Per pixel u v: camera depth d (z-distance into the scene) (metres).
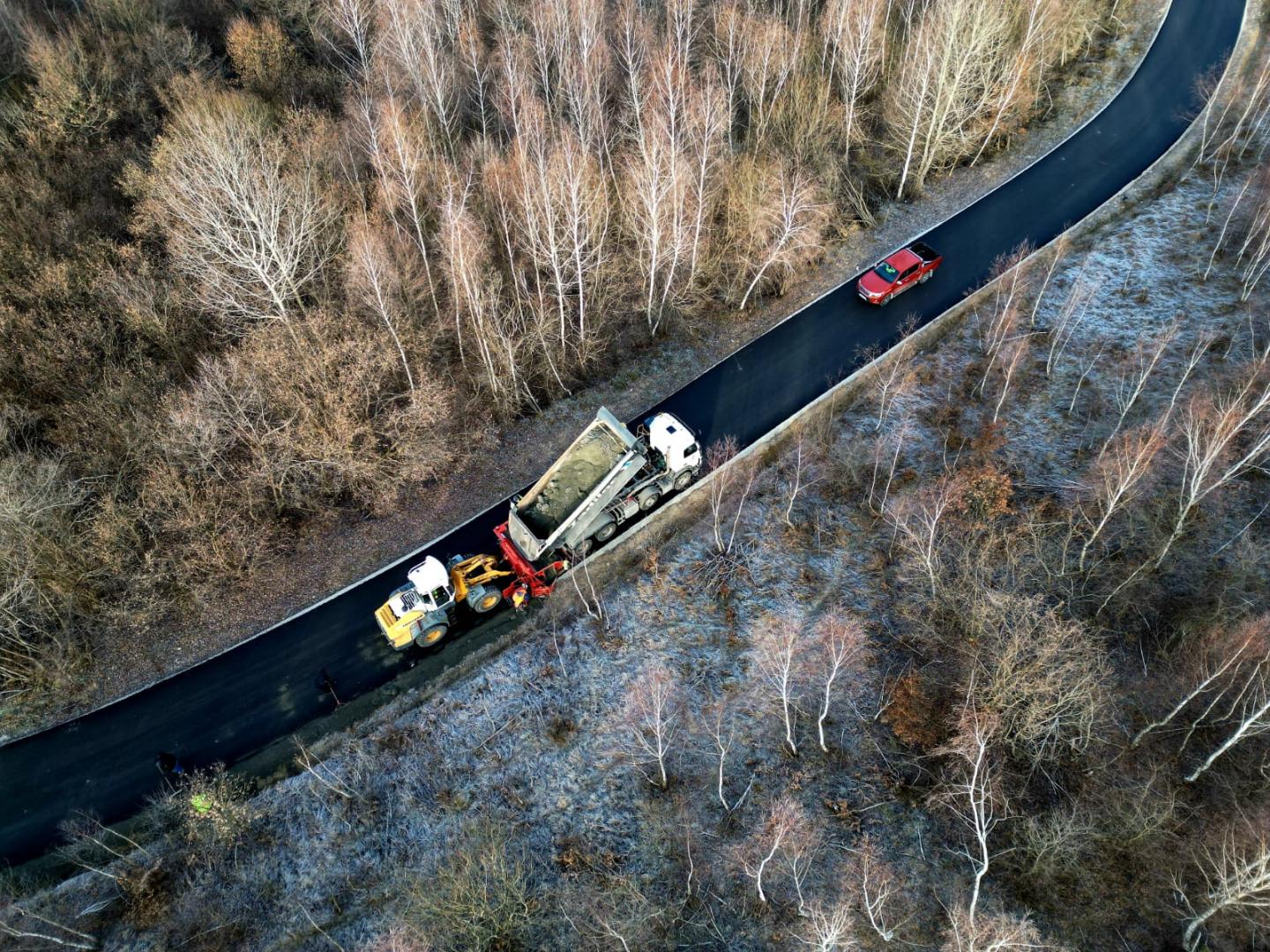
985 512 35.50
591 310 45.75
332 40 60.38
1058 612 31.92
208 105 43.50
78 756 30.73
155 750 30.77
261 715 31.66
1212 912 22.77
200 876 27.41
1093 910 25.11
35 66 50.06
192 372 40.88
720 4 60.22
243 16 59.12
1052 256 49.28
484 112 56.22
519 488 39.69
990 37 52.50
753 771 29.45
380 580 36.06
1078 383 41.50
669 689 31.66
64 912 26.48
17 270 40.84
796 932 25.38
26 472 33.38
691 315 48.12
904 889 26.17
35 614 33.53
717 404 43.09
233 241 36.66
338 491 38.28
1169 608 31.64
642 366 45.72
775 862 26.88
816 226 46.34
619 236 47.12
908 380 42.62
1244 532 33.03
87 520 34.16
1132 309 45.19
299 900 26.97
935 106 50.88
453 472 40.34
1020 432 39.81
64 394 37.53
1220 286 45.53
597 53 52.91
